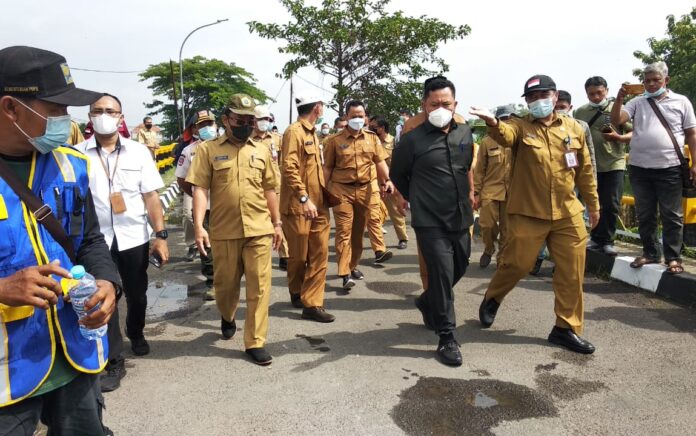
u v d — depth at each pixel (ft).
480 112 12.33
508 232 13.64
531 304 16.76
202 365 12.55
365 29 44.50
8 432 5.63
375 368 12.30
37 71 5.58
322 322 15.52
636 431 9.55
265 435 9.51
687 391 10.94
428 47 46.01
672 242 16.72
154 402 10.75
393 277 20.54
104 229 12.10
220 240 12.89
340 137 18.26
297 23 45.34
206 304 17.43
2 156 5.88
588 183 13.62
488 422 9.90
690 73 71.26
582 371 11.96
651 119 16.57
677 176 16.38
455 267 13.62
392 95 46.96
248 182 12.73
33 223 5.78
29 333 5.66
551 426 9.74
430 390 11.16
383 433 9.57
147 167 12.71
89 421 6.48
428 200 12.55
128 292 12.69
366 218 19.01
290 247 16.11
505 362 12.51
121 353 11.75
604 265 19.58
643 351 12.94
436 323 12.78
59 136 5.86
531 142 12.87
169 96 170.30
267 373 12.07
